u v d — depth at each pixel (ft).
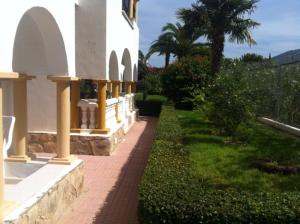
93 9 32.32
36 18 18.30
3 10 12.17
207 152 27.96
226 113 32.45
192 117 49.42
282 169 23.21
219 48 62.18
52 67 20.49
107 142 33.58
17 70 22.72
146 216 14.07
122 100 47.50
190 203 13.91
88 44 32.63
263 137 35.01
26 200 14.82
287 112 40.40
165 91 67.41
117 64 40.09
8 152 22.02
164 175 17.07
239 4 60.75
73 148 33.81
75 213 19.60
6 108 24.17
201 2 62.34
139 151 36.55
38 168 21.25
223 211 13.51
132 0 52.37
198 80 65.51
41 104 31.68
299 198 14.66
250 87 33.71
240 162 25.23
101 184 24.97
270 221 13.35
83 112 34.76
